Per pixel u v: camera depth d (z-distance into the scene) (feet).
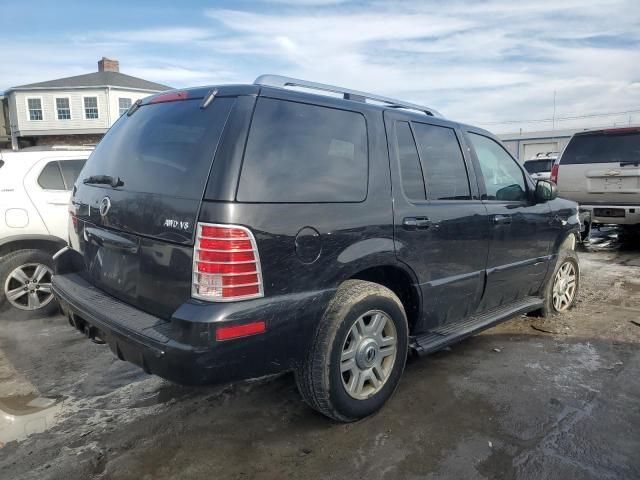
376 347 10.23
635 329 15.75
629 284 21.58
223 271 7.91
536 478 8.44
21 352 13.93
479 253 12.74
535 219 14.87
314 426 10.03
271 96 9.00
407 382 11.99
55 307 17.08
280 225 8.46
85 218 10.97
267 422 10.21
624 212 27.55
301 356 9.08
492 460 8.93
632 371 12.65
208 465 8.81
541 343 14.61
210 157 8.35
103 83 104.68
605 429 9.93
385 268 10.73
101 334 9.40
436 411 10.61
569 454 9.11
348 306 9.42
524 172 15.11
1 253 16.52
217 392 11.51
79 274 11.57
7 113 113.39
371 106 10.85
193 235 8.10
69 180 17.52
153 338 8.14
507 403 10.97
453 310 12.38
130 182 9.64
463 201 12.46
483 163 13.60
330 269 9.23
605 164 27.94
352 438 9.62
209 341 7.76
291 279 8.64
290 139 9.00
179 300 8.39
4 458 9.00
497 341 14.78
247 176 8.23
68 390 11.69
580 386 11.81
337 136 9.84
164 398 11.27
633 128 27.35
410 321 11.64
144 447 9.36
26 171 16.76
